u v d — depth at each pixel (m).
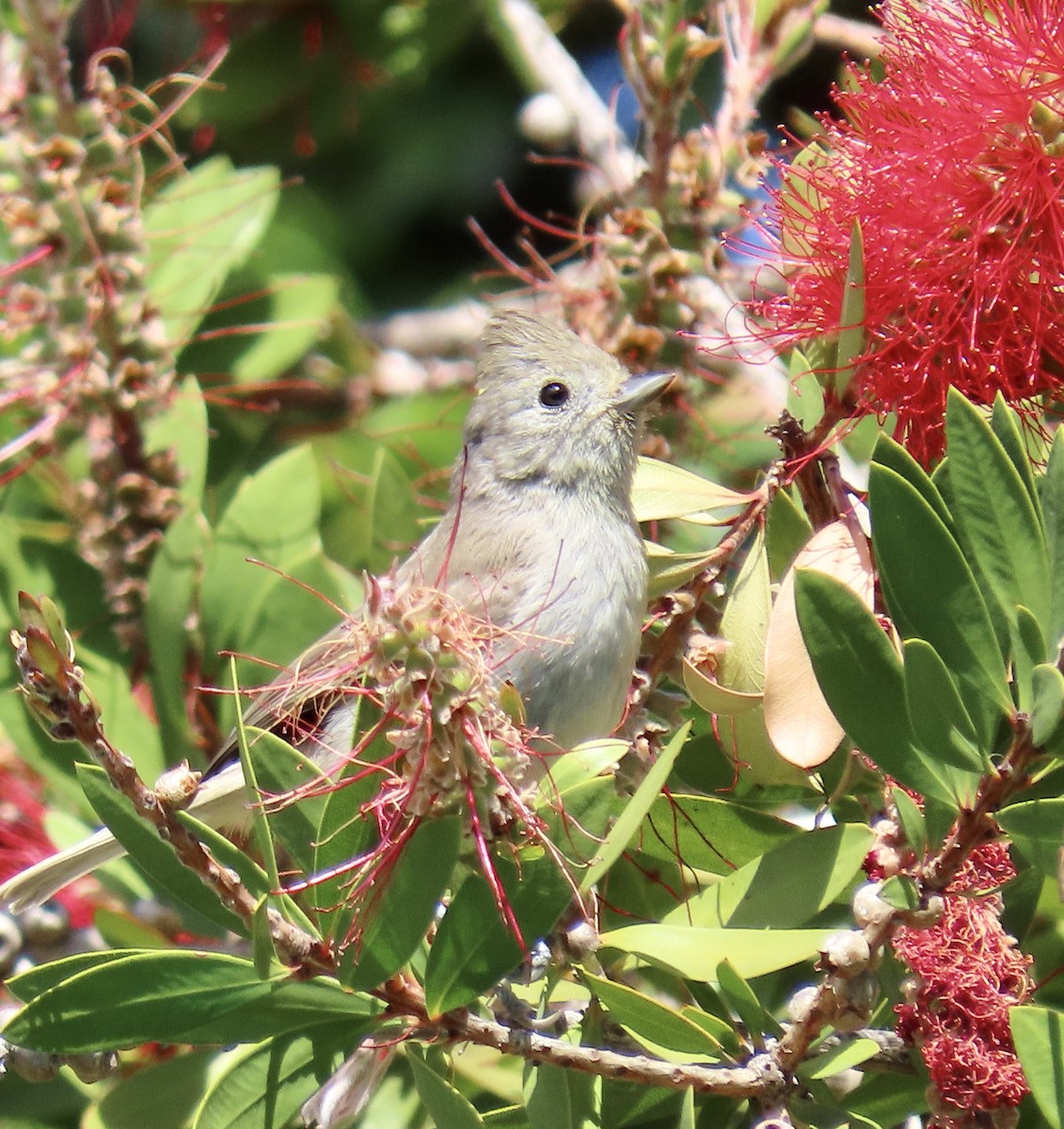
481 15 12.72
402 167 13.90
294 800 5.90
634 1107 6.64
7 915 8.55
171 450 9.85
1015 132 7.09
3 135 9.88
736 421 10.72
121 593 9.64
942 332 7.14
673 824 7.33
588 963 6.66
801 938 6.14
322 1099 6.59
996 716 5.82
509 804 5.54
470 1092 8.45
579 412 8.98
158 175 10.77
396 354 12.69
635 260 9.39
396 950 5.59
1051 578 5.96
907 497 5.88
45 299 9.72
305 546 9.25
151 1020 5.72
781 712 6.40
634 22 9.40
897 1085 6.77
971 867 6.23
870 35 10.38
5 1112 8.89
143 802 5.43
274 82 12.75
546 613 8.12
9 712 9.02
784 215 7.72
